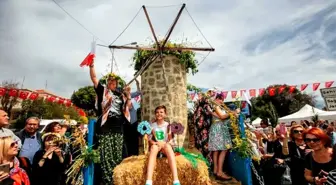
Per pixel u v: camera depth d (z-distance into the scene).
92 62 4.61
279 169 4.66
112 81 4.80
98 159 4.29
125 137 5.09
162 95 6.98
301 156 4.27
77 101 27.64
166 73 7.05
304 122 8.91
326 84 8.89
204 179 3.86
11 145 3.08
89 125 4.58
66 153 4.50
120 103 4.84
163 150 3.86
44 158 4.12
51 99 10.30
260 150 6.33
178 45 7.16
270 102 30.03
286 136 4.57
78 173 4.25
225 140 4.96
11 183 2.87
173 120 6.82
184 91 7.29
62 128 4.86
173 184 3.52
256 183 4.69
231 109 5.46
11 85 24.06
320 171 3.10
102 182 4.60
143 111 7.23
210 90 5.49
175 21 6.39
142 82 7.41
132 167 3.82
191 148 6.80
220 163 5.01
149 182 3.47
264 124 8.16
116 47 6.39
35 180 4.04
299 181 4.25
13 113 24.80
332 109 7.91
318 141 3.10
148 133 4.16
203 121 5.77
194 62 7.44
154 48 6.89
